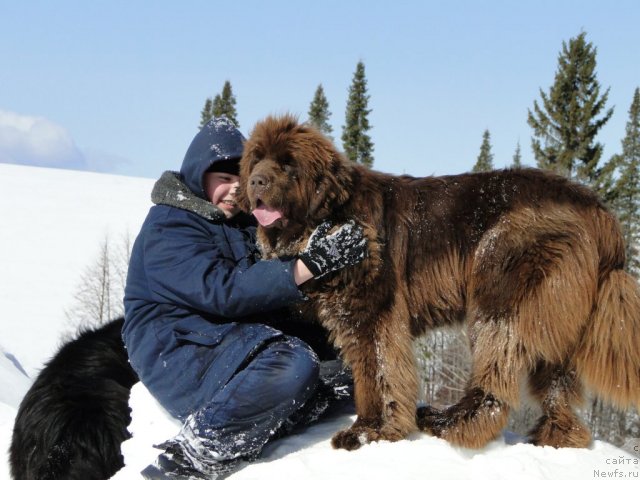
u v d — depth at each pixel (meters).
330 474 3.32
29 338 30.33
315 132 3.94
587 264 3.65
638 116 28.66
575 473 3.47
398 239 3.96
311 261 3.64
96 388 4.25
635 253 11.22
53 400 4.15
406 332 3.87
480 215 3.91
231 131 4.29
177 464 3.45
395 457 3.46
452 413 3.83
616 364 3.66
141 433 3.97
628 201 27.20
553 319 3.62
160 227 3.98
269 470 3.45
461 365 12.74
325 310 3.92
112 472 4.05
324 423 4.23
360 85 35.06
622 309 3.66
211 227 4.11
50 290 36.25
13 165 67.25
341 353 4.02
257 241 4.22
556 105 28.06
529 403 4.09
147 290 4.02
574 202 3.79
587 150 27.48
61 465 4.02
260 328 3.76
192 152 4.25
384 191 4.07
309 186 3.83
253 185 3.80
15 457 4.21
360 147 35.19
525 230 3.73
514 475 3.33
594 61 27.73
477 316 3.81
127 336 4.03
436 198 4.04
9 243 43.19
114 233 47.06
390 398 3.76
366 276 3.78
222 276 3.77
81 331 4.95
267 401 3.52
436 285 3.97
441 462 3.42
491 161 33.28
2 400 7.83
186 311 3.91
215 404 3.49
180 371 3.76
